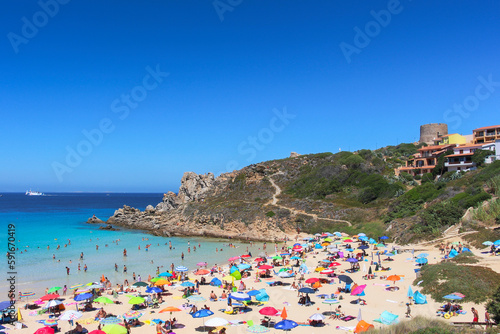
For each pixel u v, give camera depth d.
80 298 32.34
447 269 33.31
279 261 54.31
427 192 71.69
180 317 31.09
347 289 35.38
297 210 90.38
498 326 20.11
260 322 29.05
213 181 128.25
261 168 121.56
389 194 84.81
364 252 52.31
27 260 60.66
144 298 35.62
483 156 81.44
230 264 53.91
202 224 95.06
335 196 94.56
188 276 48.06
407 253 50.50
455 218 55.81
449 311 26.30
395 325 22.81
